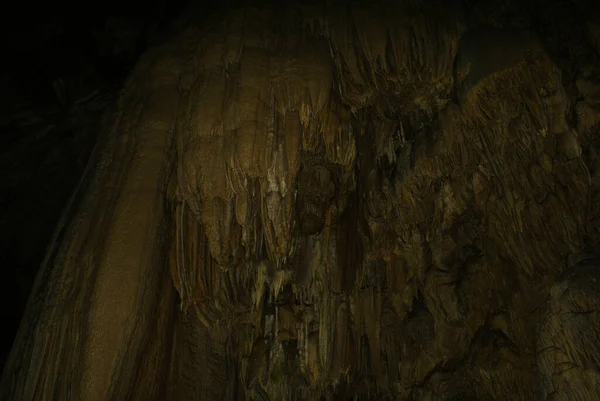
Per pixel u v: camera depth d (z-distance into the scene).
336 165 5.76
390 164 6.10
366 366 6.72
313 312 6.31
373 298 6.49
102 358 4.43
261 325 6.41
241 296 6.21
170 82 5.49
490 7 5.25
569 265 4.94
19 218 7.14
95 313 4.54
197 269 5.41
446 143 5.46
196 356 6.29
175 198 5.29
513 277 5.58
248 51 5.17
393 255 6.37
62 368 4.51
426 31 5.16
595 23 4.91
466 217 5.87
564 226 4.96
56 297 4.75
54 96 7.28
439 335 6.25
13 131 7.14
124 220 4.85
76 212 5.22
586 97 4.79
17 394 4.48
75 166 7.13
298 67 5.05
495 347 5.55
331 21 5.35
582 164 4.80
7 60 7.34
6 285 7.01
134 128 5.33
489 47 4.93
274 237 5.05
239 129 4.84
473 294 5.90
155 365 5.43
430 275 6.17
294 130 4.94
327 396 6.63
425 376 6.34
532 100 4.84
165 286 5.55
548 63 4.77
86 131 7.09
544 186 5.02
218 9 5.91
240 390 6.58
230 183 4.87
